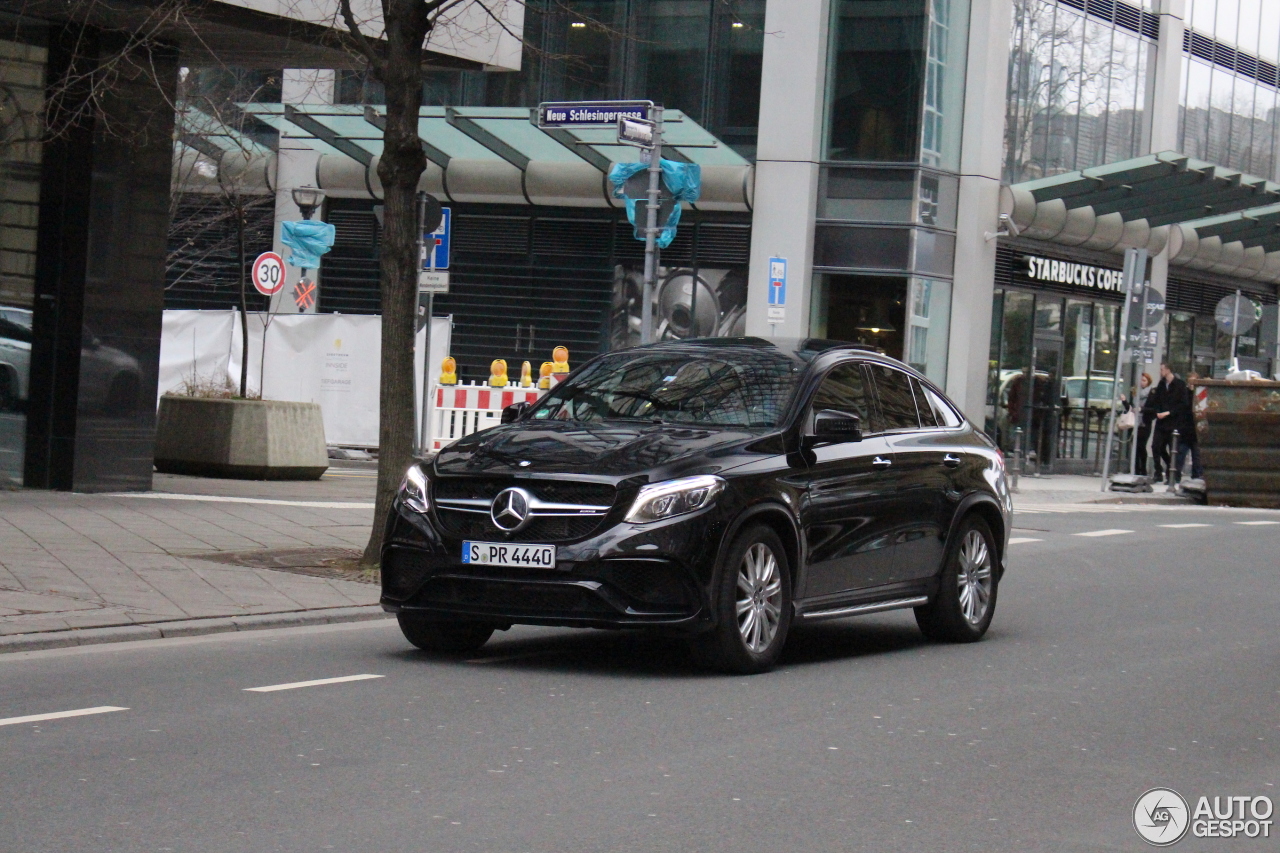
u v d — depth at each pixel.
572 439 9.48
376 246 32.66
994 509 11.59
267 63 19.08
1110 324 36.38
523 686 8.94
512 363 31.88
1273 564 17.36
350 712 8.02
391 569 9.47
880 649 10.97
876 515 10.39
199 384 22.45
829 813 6.34
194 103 24.03
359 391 26.72
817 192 30.28
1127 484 29.73
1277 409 27.81
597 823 6.04
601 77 31.27
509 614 9.06
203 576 12.32
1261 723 8.62
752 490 9.34
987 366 31.97
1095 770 7.34
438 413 24.50
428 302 22.25
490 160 31.38
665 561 8.91
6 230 17.61
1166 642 11.51
